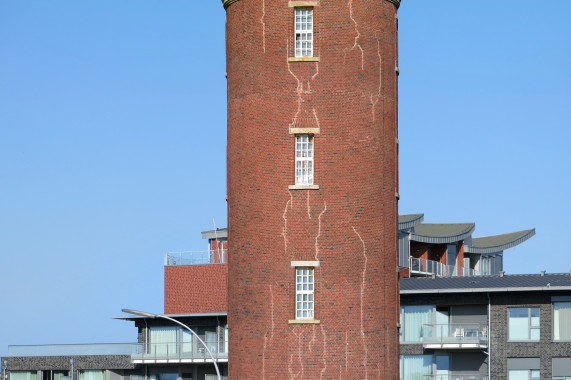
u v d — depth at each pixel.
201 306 102.94
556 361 82.44
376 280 60.12
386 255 60.84
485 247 118.44
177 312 103.94
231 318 61.91
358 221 60.19
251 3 62.00
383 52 62.09
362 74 61.09
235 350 61.22
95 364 99.69
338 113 60.75
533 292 83.38
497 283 86.00
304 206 60.28
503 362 83.44
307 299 60.06
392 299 61.12
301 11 61.56
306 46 61.41
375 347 59.59
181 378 96.62
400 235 105.44
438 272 108.94
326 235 60.12
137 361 96.88
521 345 83.25
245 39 62.12
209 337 95.12
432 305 86.25
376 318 59.88
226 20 64.31
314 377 59.16
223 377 94.62
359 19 61.34
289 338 59.53
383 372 59.72
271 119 61.00
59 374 101.69
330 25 61.19
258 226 60.75
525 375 83.00
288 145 60.72
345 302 59.62
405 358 86.69
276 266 60.19
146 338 97.38
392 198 61.72
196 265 103.94
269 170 60.75
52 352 101.75
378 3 62.06
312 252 60.03
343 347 59.34
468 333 85.00
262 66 61.38
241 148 61.88
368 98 61.09
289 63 61.06
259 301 60.31
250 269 60.78
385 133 61.62
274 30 61.31
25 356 102.69
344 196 60.31
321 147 60.59
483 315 85.06
